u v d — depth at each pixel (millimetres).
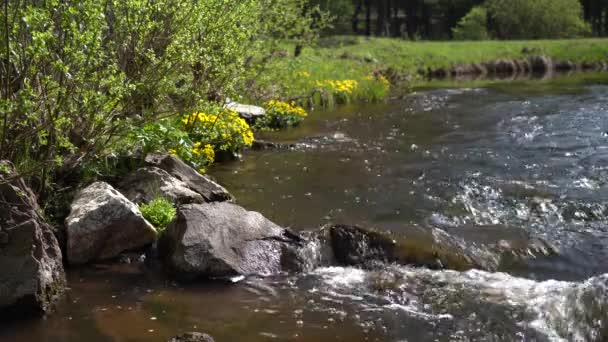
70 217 6660
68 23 6016
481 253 6816
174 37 7695
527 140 12422
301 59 18484
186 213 6785
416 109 17250
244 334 5199
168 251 6648
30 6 5777
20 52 6062
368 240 6969
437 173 10016
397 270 6586
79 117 7168
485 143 12266
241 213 6988
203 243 6418
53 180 7352
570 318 5555
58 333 5184
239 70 9852
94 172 7703
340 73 21891
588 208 8203
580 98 18688
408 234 7117
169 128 8977
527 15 47875
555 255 6832
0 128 6277
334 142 12523
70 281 6176
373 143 12430
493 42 39656
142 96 7832
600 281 6000
